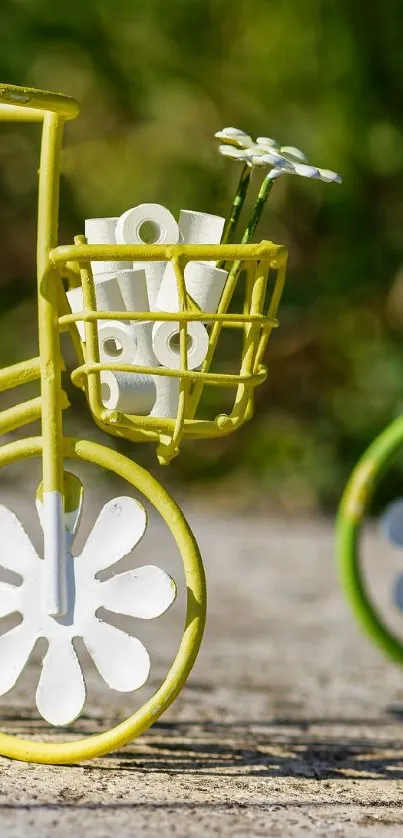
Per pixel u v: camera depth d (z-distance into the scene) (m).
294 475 11.30
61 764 2.56
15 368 2.54
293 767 2.78
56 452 2.50
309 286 11.70
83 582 2.51
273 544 8.02
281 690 4.04
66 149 11.88
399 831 2.22
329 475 11.19
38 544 5.95
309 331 11.80
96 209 11.77
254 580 6.69
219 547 7.81
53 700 2.50
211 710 3.58
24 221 12.36
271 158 2.40
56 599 2.49
